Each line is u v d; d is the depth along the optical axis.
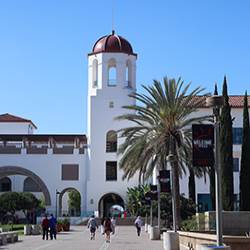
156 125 42.41
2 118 105.25
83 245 35.91
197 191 67.69
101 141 84.50
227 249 16.14
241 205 39.91
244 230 37.62
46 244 36.97
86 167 84.50
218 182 17.69
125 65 85.56
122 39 86.75
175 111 41.59
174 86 42.00
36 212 81.25
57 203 83.44
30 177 84.25
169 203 55.62
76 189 83.88
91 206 83.12
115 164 84.06
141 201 72.62
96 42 87.50
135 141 43.12
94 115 84.88
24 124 104.56
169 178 38.94
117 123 84.25
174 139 41.91
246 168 40.03
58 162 84.31
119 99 84.75
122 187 83.25
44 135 89.12
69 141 89.25
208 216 39.44
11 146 84.75
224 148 40.72
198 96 43.03
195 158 18.14
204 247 16.28
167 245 29.69
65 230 60.38
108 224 39.50
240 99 70.62
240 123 68.06
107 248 33.03
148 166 45.75
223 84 41.53
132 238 45.09
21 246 34.81
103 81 85.00
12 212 75.50
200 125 18.27
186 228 41.97
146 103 42.41
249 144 40.25
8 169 83.94
